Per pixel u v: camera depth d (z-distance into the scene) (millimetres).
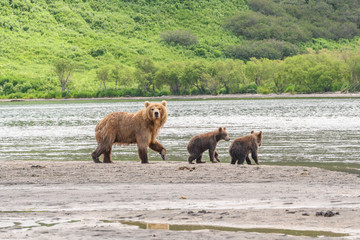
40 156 42594
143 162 35000
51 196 21844
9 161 37594
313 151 42375
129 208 19016
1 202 20672
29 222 16844
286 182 25438
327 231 14906
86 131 70688
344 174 28328
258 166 32344
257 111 118625
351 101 169750
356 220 16094
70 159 40531
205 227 15695
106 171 30312
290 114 102562
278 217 16844
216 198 20859
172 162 35969
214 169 30500
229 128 71188
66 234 15078
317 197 20656
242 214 17438
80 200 20828
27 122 95750
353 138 52656
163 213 17906
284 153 41469
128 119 35125
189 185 24703
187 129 70688
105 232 15234
